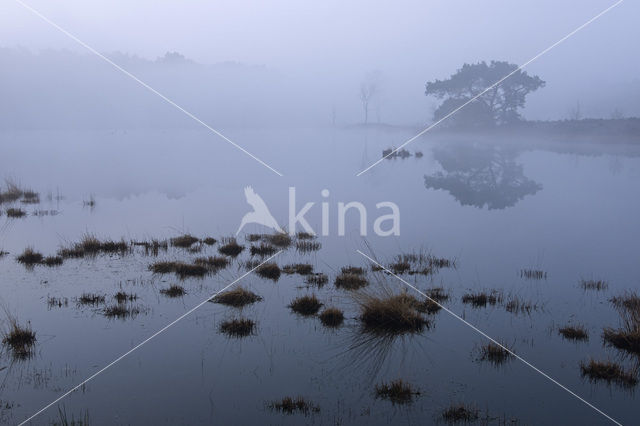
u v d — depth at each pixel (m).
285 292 10.99
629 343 8.31
